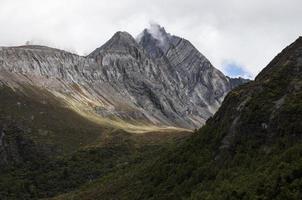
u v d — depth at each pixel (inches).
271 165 3016.7
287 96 3784.5
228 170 3479.3
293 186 2613.2
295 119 3462.1
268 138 3565.5
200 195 3344.0
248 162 3432.6
